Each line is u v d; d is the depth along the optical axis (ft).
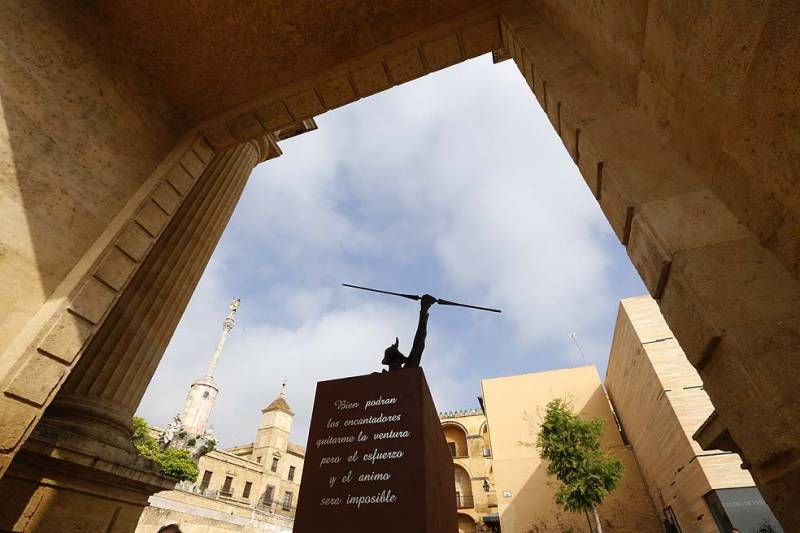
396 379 11.96
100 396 15.79
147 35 14.82
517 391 79.51
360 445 11.02
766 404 4.78
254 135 17.63
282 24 14.64
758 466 4.90
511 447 73.00
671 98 7.22
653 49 7.19
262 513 75.51
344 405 11.94
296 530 9.98
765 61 4.74
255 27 14.67
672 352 46.60
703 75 6.01
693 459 39.58
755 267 5.75
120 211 13.91
